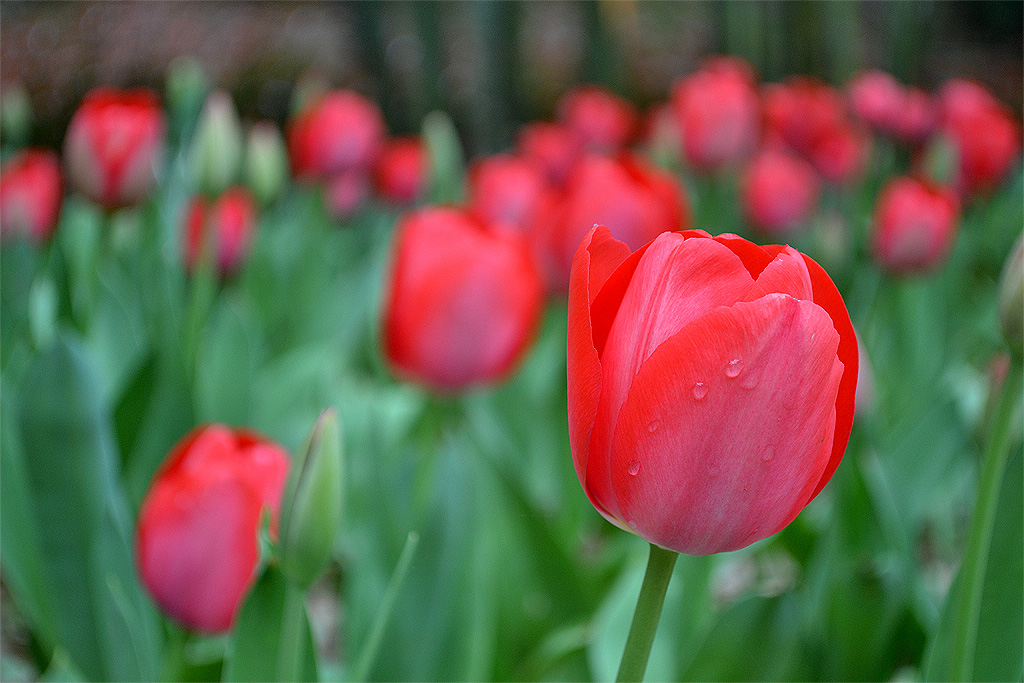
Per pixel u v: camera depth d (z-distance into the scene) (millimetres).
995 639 766
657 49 3365
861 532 948
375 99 3051
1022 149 2307
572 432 602
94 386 843
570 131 1594
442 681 830
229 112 956
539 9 3664
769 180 1329
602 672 872
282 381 1071
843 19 2279
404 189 1460
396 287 928
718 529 573
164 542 794
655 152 1321
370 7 2771
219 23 3496
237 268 1114
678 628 889
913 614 887
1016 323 719
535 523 900
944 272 1235
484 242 920
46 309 1075
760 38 2289
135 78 3182
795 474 562
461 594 832
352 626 838
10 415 877
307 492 724
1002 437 730
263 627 754
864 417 965
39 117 3045
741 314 523
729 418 539
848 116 1842
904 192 1137
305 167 1227
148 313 1037
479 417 1052
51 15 3531
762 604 832
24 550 870
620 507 590
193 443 814
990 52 4039
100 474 848
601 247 628
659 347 542
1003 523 767
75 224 1149
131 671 830
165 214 1130
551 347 1152
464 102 2904
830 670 855
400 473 857
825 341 533
